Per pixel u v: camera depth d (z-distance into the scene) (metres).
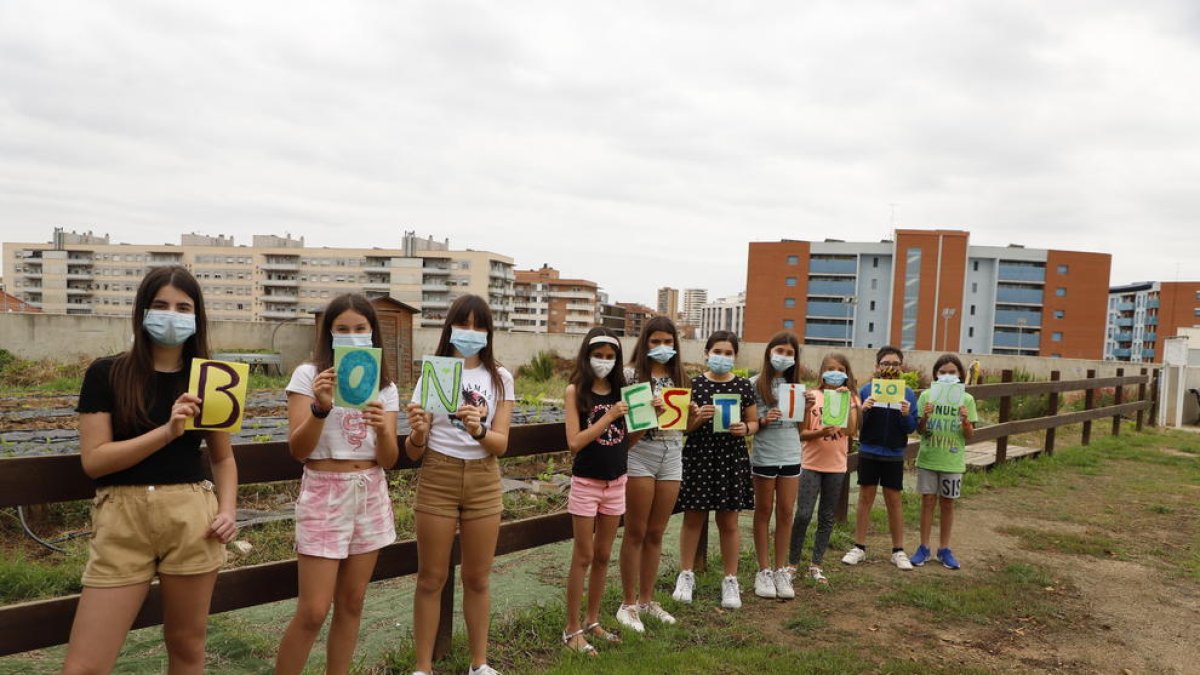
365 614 4.21
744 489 4.36
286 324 19.66
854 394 5.19
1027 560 5.66
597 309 140.25
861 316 73.19
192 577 2.34
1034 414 15.20
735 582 4.50
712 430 4.35
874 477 5.46
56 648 3.64
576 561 3.71
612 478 3.70
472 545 3.20
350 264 110.81
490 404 3.24
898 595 4.78
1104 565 5.59
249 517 5.57
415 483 6.91
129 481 2.27
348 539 2.77
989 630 4.30
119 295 116.12
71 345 16.78
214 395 2.35
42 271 116.50
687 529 4.59
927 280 70.31
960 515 6.99
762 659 3.71
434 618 3.21
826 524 5.07
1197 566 5.57
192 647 2.41
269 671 3.43
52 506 5.31
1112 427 13.55
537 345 23.11
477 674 3.27
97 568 2.23
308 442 2.67
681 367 4.19
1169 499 7.87
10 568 4.23
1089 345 71.69
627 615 4.05
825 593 4.81
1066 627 4.38
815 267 74.56
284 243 118.00
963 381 5.55
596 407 3.70
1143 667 3.88
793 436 4.71
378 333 2.92
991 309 71.94
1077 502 7.68
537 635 3.86
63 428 8.85
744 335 77.00
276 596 2.97
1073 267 71.38
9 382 15.02
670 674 3.48
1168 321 92.88
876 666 3.74
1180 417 15.52
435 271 109.25
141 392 2.28
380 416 2.73
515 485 7.15
